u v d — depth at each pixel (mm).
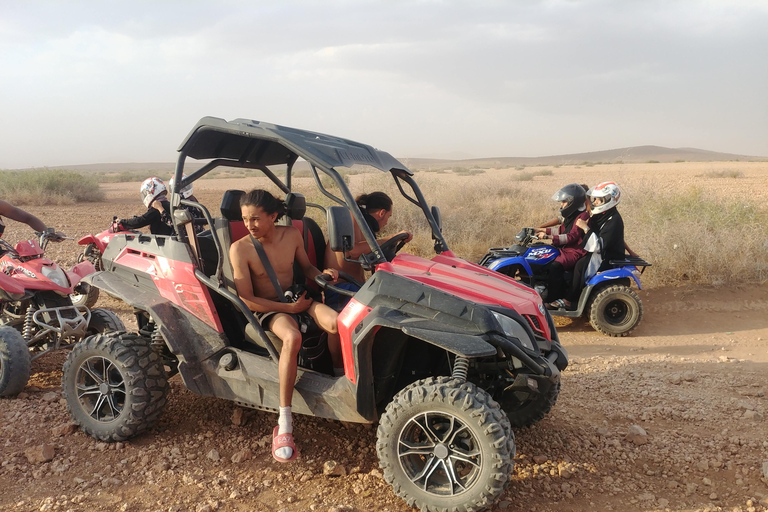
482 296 3525
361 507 3322
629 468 3836
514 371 3807
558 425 4469
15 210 5316
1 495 3387
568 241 7469
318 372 3879
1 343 4641
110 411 4172
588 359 6266
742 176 35562
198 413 4520
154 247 4266
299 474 3658
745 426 4426
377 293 3400
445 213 13062
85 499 3340
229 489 3482
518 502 3412
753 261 9125
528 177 36906
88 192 24891
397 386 3910
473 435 3078
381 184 13008
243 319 4051
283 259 3891
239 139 4301
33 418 4352
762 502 3408
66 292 5129
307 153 3615
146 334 4527
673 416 4637
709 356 6348
